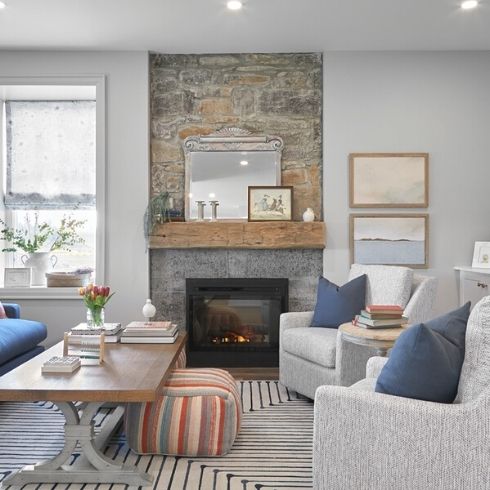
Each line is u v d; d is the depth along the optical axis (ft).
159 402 8.62
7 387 7.52
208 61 15.47
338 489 6.03
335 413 6.04
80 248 16.70
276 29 13.52
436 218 15.05
